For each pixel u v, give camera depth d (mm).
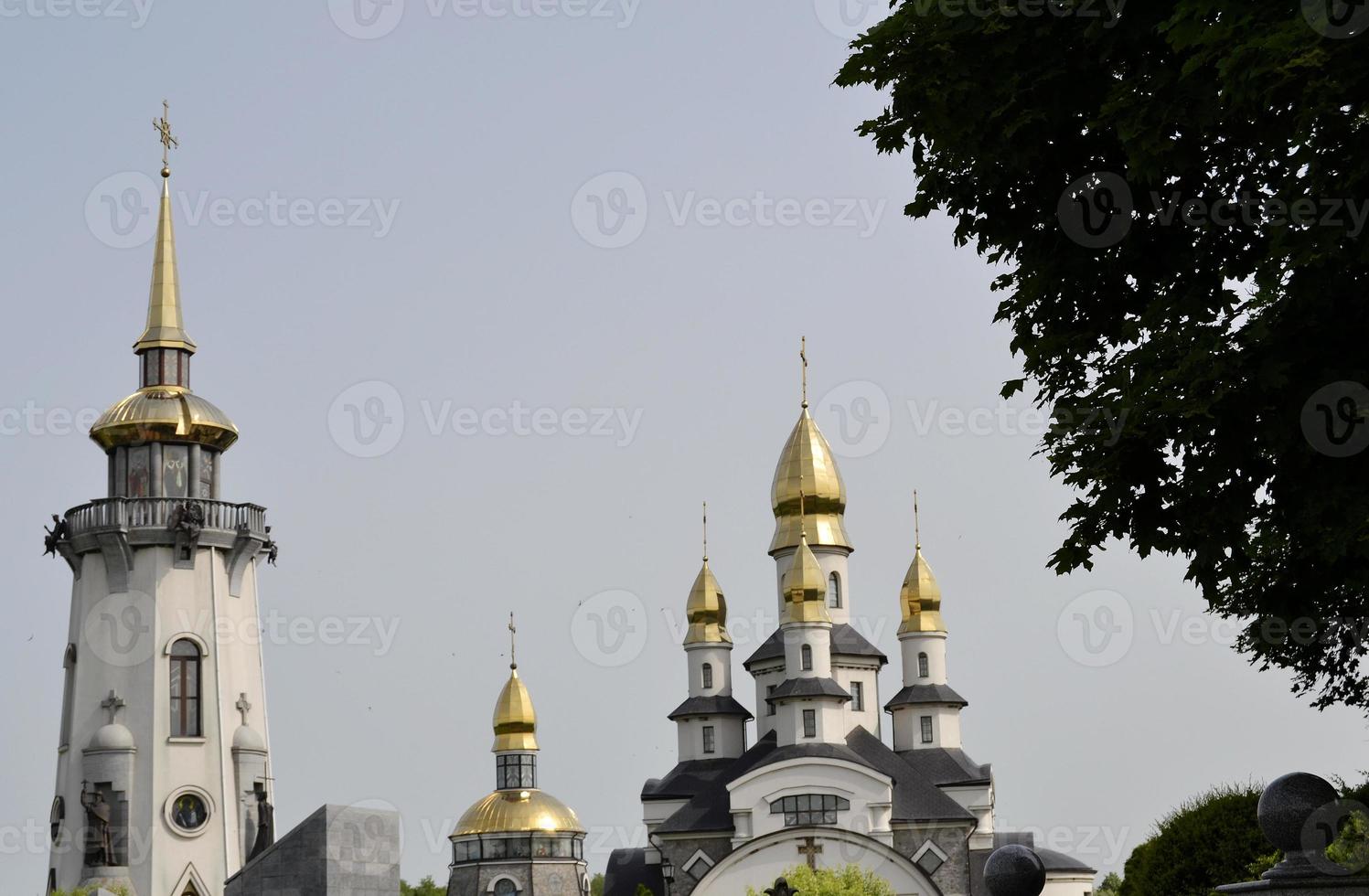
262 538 104438
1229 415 33156
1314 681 48438
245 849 98625
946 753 155000
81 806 97125
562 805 157625
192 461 104000
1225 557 35438
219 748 99125
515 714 159875
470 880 152875
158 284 107812
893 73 37000
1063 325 39031
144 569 100688
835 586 159875
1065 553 36375
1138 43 35375
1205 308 36531
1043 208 38375
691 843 143000
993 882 35062
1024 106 36438
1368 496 32625
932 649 158750
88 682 99812
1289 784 31375
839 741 143250
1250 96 31047
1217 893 32562
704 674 161250
